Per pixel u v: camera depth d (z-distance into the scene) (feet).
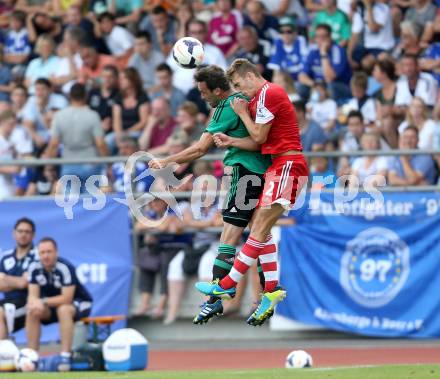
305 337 121.80
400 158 123.13
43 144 141.69
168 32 154.61
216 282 83.41
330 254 119.75
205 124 132.36
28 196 126.31
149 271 122.11
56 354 110.32
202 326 123.03
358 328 119.14
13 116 140.67
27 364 98.48
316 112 137.08
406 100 136.46
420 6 148.15
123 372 95.96
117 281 119.55
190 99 140.26
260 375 85.71
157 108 134.82
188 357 109.91
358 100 138.10
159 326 123.34
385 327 118.83
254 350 114.52
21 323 108.47
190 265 120.98
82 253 119.24
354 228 119.24
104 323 103.65
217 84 84.58
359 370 88.17
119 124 140.26
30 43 159.84
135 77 141.08
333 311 119.65
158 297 122.72
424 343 116.98
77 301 106.63
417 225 118.42
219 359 108.06
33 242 118.42
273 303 85.10
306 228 120.47
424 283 118.21
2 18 168.45
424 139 129.18
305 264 120.57
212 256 120.67
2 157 139.64
